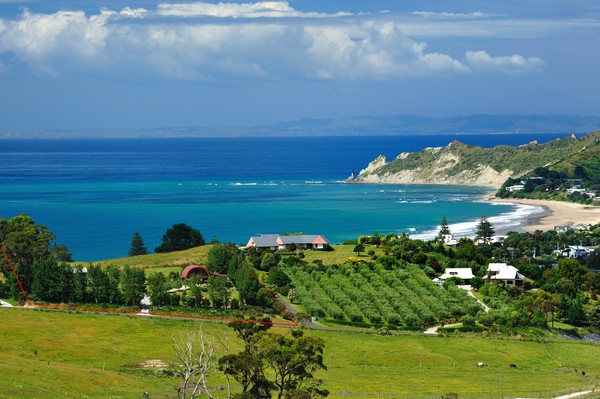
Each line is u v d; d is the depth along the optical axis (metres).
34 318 171.88
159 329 169.25
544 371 160.62
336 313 196.25
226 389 128.38
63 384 123.88
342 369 154.00
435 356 166.62
